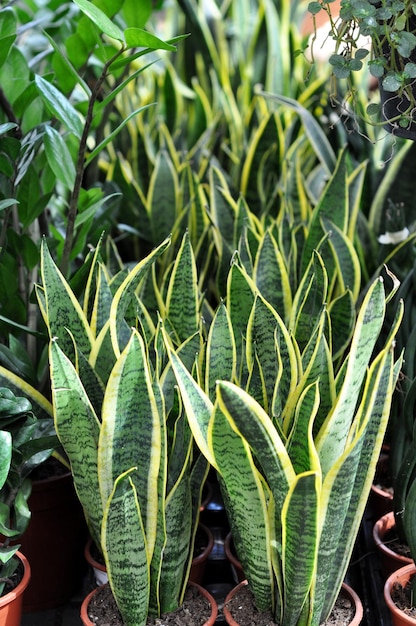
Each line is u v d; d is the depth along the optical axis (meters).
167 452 0.88
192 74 1.95
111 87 1.64
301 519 0.72
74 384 0.79
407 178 1.39
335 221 1.22
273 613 0.85
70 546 1.12
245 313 0.99
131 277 0.86
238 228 1.27
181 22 1.98
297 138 1.65
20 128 1.14
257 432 0.71
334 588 0.84
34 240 1.25
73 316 0.92
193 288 1.01
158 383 0.82
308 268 1.02
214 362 0.87
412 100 0.86
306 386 0.84
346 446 0.81
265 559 0.81
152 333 1.01
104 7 1.05
